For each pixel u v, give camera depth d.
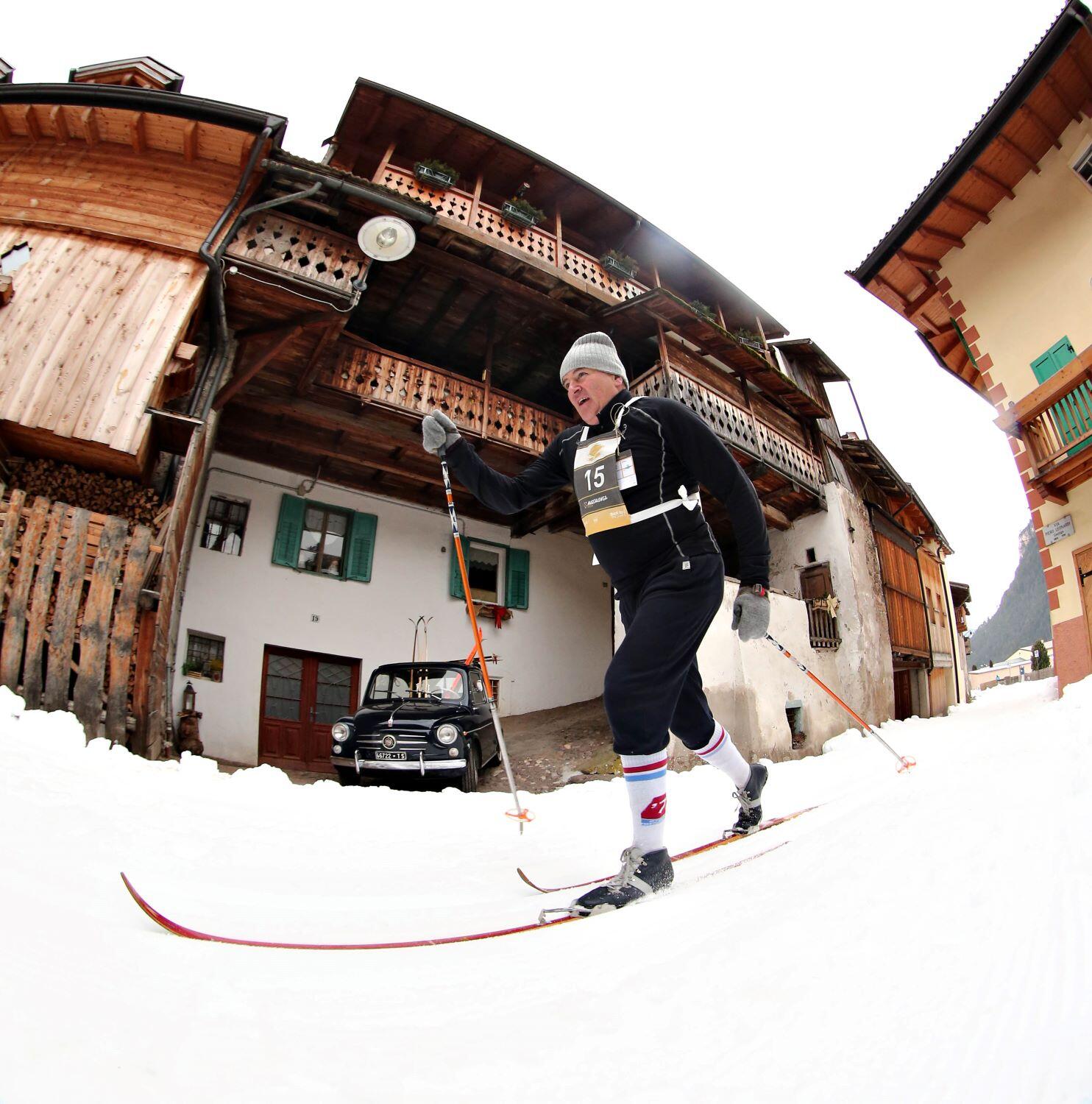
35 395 6.87
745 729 9.70
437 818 4.35
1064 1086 0.61
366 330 12.48
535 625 14.20
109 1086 0.63
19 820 2.10
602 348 2.42
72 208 7.98
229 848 2.63
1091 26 9.04
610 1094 0.70
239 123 7.99
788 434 14.34
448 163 12.03
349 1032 0.87
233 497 11.47
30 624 5.94
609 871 2.65
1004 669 45.62
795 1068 0.73
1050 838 1.37
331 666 11.79
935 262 12.60
